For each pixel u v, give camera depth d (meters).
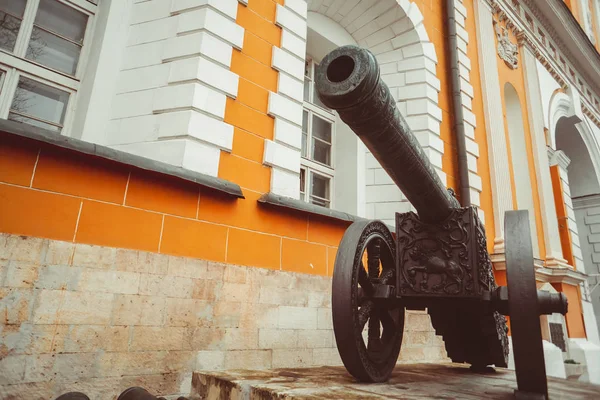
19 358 2.44
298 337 3.83
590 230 14.39
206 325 3.26
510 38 10.01
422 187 2.62
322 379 2.55
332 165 6.49
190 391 2.98
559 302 2.30
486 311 2.77
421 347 4.99
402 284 2.87
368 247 2.92
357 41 7.08
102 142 3.72
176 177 3.34
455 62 7.32
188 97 3.72
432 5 7.54
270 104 4.32
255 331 3.55
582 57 13.26
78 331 2.67
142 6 4.24
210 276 3.38
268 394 2.11
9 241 2.54
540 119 9.90
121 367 2.78
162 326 3.02
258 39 4.50
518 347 2.08
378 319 2.82
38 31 3.79
